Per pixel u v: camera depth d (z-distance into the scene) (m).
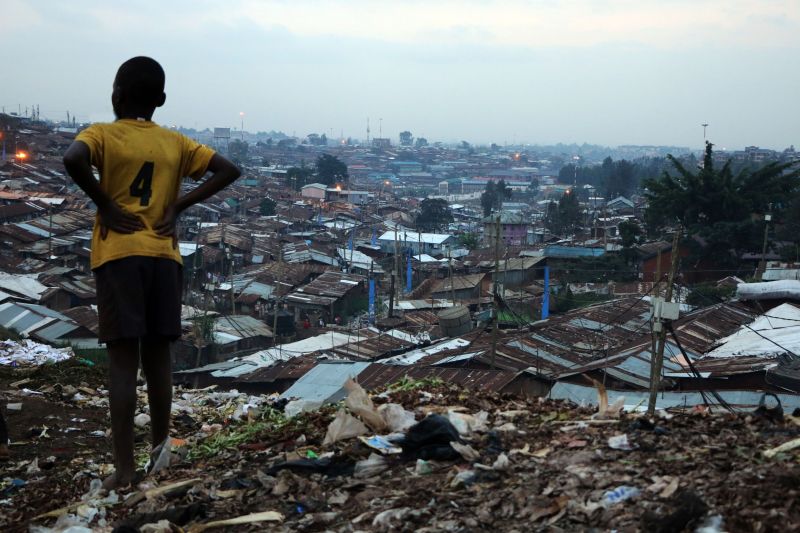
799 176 54.91
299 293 54.19
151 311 4.67
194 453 5.52
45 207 74.50
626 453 4.01
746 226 51.12
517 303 48.03
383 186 196.25
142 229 4.55
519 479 3.75
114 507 4.32
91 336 35.28
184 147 4.72
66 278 50.59
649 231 62.16
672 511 3.05
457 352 25.89
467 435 4.66
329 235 87.19
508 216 86.38
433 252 83.81
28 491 5.50
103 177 4.51
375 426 5.00
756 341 24.25
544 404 5.94
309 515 3.68
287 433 5.38
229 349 41.34
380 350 34.91
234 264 66.62
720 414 4.79
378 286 63.62
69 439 7.33
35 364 12.14
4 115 131.62
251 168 164.50
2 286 44.25
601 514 3.19
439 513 3.45
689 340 26.50
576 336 29.83
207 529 3.65
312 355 32.22
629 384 20.81
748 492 3.11
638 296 38.53
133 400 4.72
